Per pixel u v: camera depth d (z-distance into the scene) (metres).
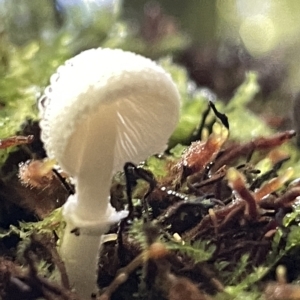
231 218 0.11
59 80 0.09
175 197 0.12
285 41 0.42
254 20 0.45
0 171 0.12
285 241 0.11
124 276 0.10
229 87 0.25
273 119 0.20
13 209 0.12
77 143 0.09
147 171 0.12
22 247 0.10
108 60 0.09
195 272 0.10
